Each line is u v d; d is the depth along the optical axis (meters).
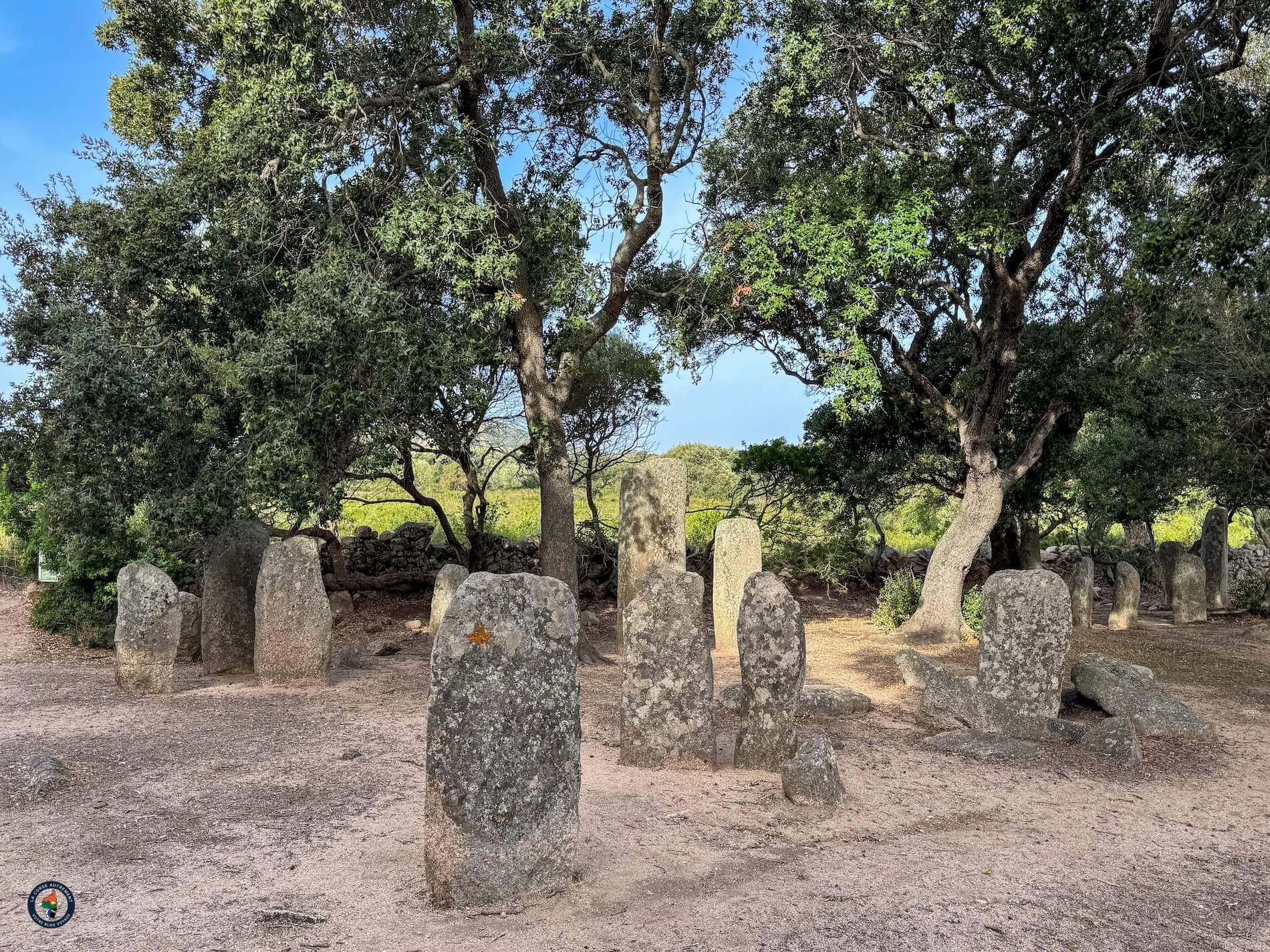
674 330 14.12
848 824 6.20
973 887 5.16
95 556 13.21
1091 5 11.78
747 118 14.55
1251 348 14.39
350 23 12.27
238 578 11.57
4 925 4.48
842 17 12.69
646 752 7.42
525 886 4.89
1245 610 18.02
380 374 11.23
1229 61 11.61
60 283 13.17
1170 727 8.91
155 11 16.98
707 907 4.79
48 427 12.22
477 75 13.00
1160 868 5.66
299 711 9.40
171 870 5.20
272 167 11.03
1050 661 8.55
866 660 13.01
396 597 18.41
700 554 20.64
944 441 18.12
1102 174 13.16
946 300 16.73
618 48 14.33
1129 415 15.02
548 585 5.11
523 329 14.07
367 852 5.51
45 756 7.14
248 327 12.96
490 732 4.83
